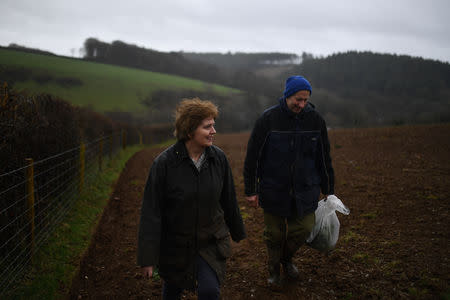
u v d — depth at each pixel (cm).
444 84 5016
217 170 212
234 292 294
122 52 6812
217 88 5872
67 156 565
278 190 273
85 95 4309
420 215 439
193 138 204
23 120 408
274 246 293
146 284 314
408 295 265
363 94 5244
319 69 6475
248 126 4584
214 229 212
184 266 206
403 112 4012
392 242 358
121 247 405
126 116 3766
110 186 727
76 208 523
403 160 884
